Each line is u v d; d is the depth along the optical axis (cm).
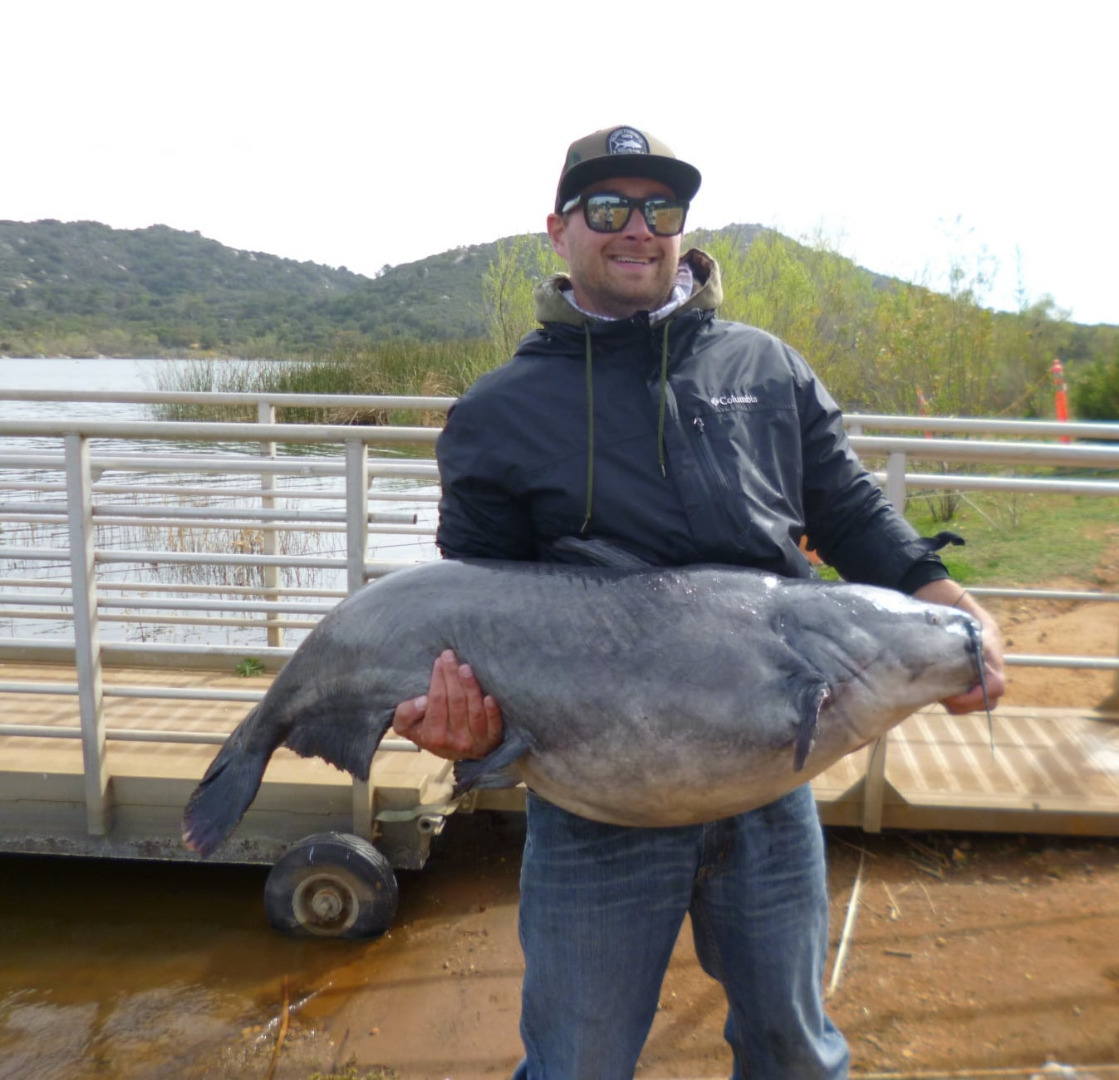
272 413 616
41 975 381
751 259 1418
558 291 220
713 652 196
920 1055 310
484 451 222
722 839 216
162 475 1246
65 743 471
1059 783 446
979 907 393
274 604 451
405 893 432
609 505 213
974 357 1209
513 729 206
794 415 224
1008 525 962
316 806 426
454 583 216
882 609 204
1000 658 211
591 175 215
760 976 220
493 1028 341
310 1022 349
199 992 368
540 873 222
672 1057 318
